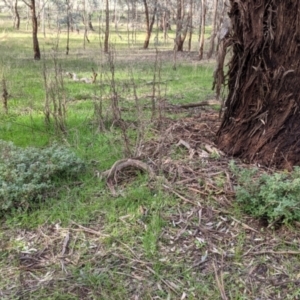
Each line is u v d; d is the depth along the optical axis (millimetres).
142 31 24781
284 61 3268
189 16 16469
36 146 4152
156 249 2510
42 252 2551
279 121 3346
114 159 3699
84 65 10516
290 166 3270
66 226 2785
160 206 2873
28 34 21750
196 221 2742
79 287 2246
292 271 2344
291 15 3195
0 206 2889
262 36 3301
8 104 6043
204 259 2434
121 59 12211
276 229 2652
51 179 3273
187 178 3203
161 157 3365
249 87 3480
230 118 3699
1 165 3193
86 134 4445
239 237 2598
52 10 24703
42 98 6383
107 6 14188
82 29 25844
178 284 2264
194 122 4500
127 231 2680
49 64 10422
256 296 2186
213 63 11844
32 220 2852
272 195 2660
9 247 2600
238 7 3449
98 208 2943
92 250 2539
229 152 3617
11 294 2209
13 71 8938
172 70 9969
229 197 2947
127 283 2275
